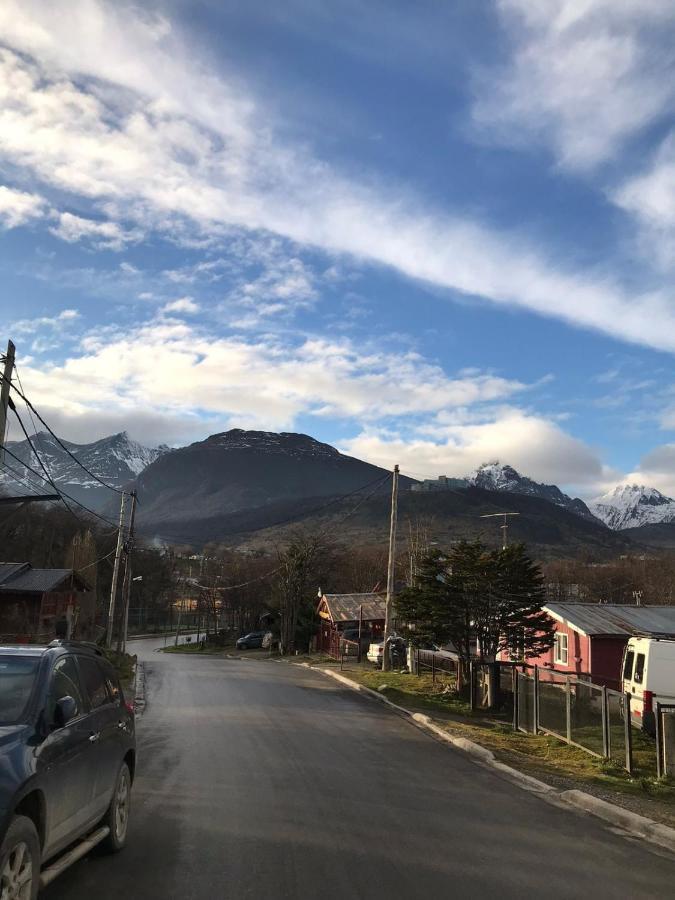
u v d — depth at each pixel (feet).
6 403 44.78
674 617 98.73
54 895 17.30
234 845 21.75
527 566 78.74
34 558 191.62
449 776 34.94
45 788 15.44
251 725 50.39
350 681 91.81
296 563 197.98
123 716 22.81
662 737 38.58
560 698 52.06
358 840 22.81
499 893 18.47
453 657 97.45
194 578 340.39
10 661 18.39
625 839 24.88
